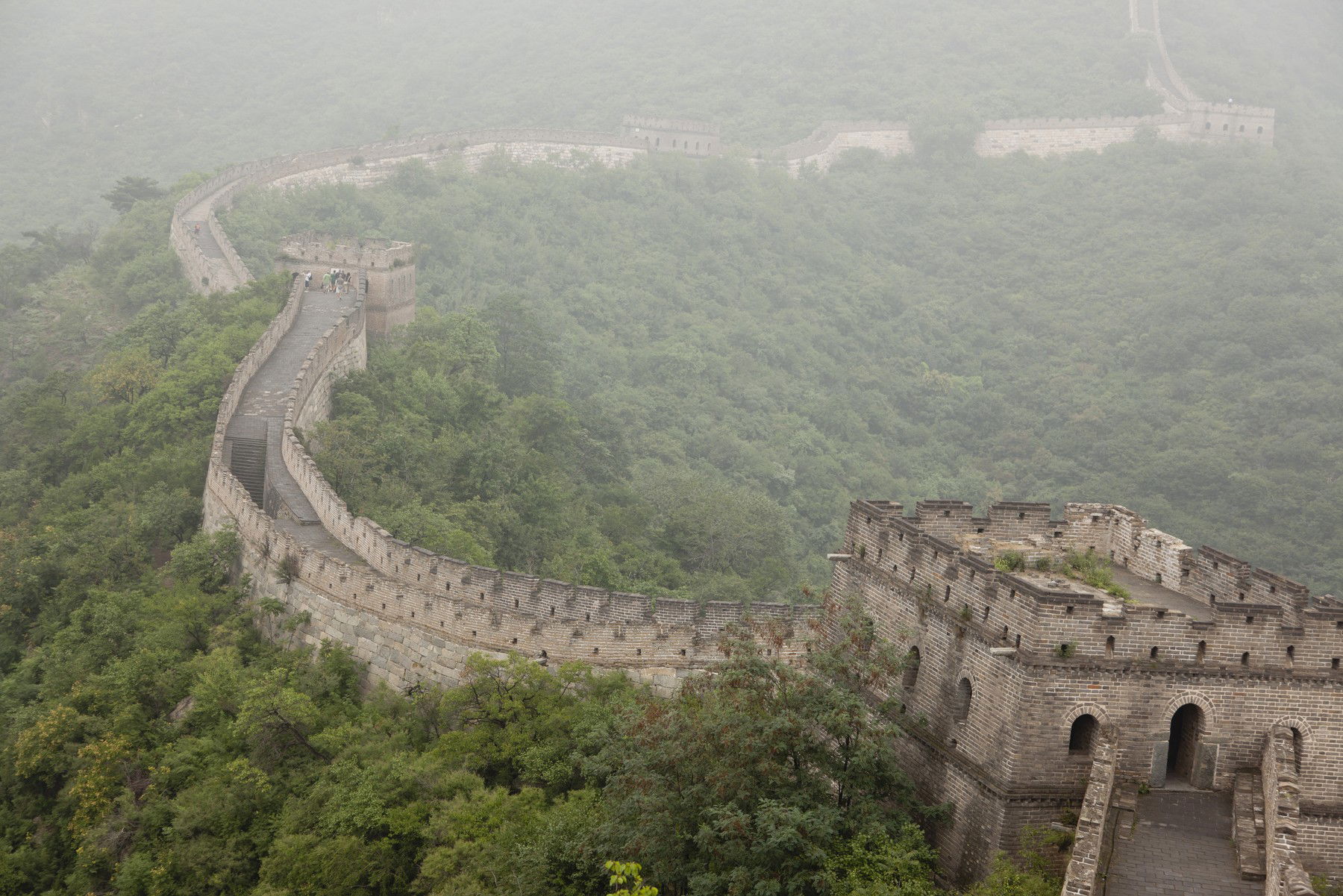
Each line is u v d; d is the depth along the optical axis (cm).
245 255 13412
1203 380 17988
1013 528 4881
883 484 16088
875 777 4188
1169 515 15088
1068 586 4388
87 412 10019
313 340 9844
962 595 4219
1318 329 18250
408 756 5450
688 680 4703
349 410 9481
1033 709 3853
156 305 11606
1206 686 3912
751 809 4088
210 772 5762
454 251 17550
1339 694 3950
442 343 11575
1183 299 19988
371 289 11700
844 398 18112
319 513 7381
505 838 4750
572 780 5169
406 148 19662
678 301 19500
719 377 17538
